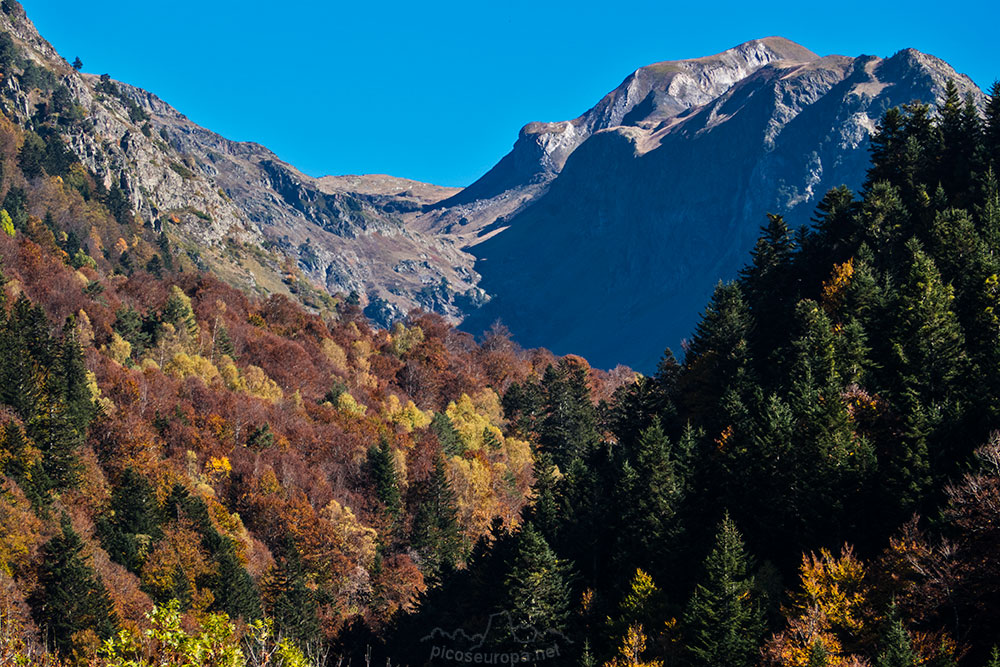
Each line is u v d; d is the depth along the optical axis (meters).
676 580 65.75
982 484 50.31
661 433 75.88
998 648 44.09
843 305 86.19
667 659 54.94
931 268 78.69
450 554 110.94
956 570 48.00
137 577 90.44
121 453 112.62
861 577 51.41
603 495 80.50
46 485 97.88
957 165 105.56
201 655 24.09
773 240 106.56
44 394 111.94
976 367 69.44
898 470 61.47
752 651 51.97
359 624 88.81
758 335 96.88
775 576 58.41
